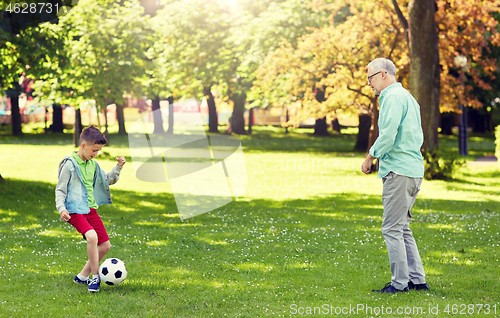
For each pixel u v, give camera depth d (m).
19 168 15.98
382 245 6.81
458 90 17.61
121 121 36.25
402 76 17.50
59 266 5.54
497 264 5.73
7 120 47.25
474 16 16.25
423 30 14.80
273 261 5.93
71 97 21.41
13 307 4.18
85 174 4.66
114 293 4.60
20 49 12.02
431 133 15.49
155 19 27.50
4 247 6.41
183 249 6.50
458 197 11.76
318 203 10.98
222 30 27.86
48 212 9.21
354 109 19.11
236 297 4.53
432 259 5.95
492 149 27.72
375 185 14.12
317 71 18.97
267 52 23.53
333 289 4.80
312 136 39.16
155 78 27.45
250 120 41.03
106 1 21.02
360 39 17.66
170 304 4.32
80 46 19.67
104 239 4.84
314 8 18.80
